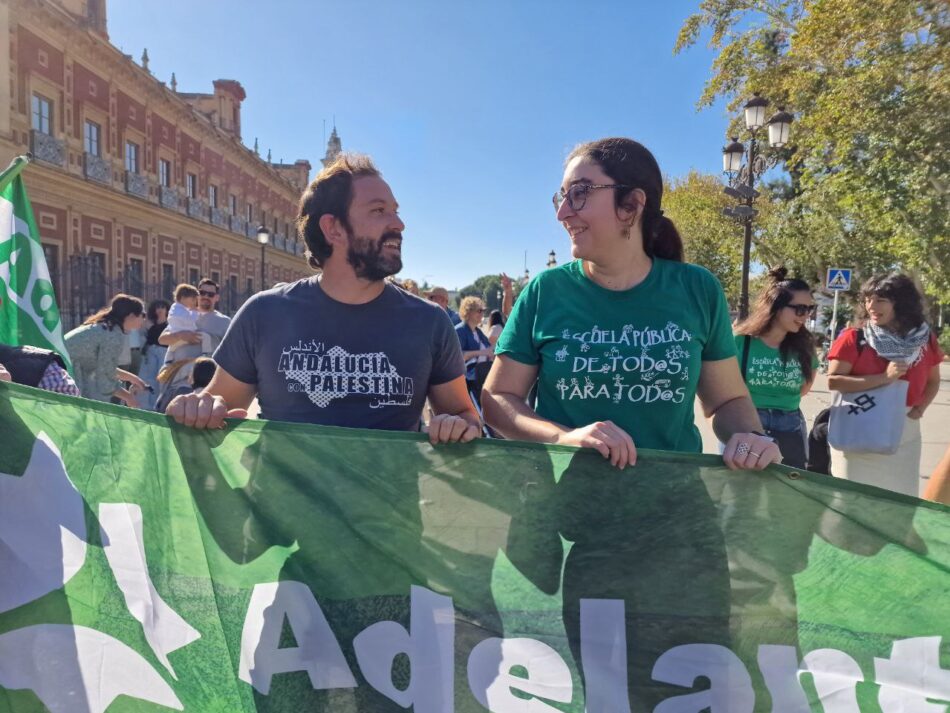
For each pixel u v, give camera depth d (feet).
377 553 6.25
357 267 6.70
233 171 130.52
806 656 5.95
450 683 6.13
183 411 6.26
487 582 6.19
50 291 11.80
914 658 5.79
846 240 72.90
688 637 6.06
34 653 6.29
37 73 70.13
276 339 6.79
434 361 7.25
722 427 6.67
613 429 5.96
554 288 6.73
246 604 6.23
